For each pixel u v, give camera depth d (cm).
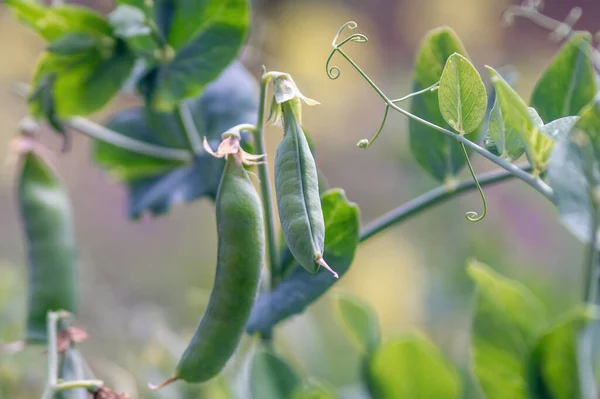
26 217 75
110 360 124
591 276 65
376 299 120
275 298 67
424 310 112
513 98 59
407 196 151
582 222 59
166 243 193
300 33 142
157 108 74
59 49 73
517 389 69
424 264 127
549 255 121
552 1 259
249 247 61
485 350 69
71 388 66
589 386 68
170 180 78
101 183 225
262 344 71
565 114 65
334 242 66
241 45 73
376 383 73
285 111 60
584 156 59
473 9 184
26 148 75
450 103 61
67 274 75
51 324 67
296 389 71
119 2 75
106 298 153
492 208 131
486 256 108
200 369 62
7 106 204
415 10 217
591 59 65
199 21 73
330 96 170
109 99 76
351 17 191
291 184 59
